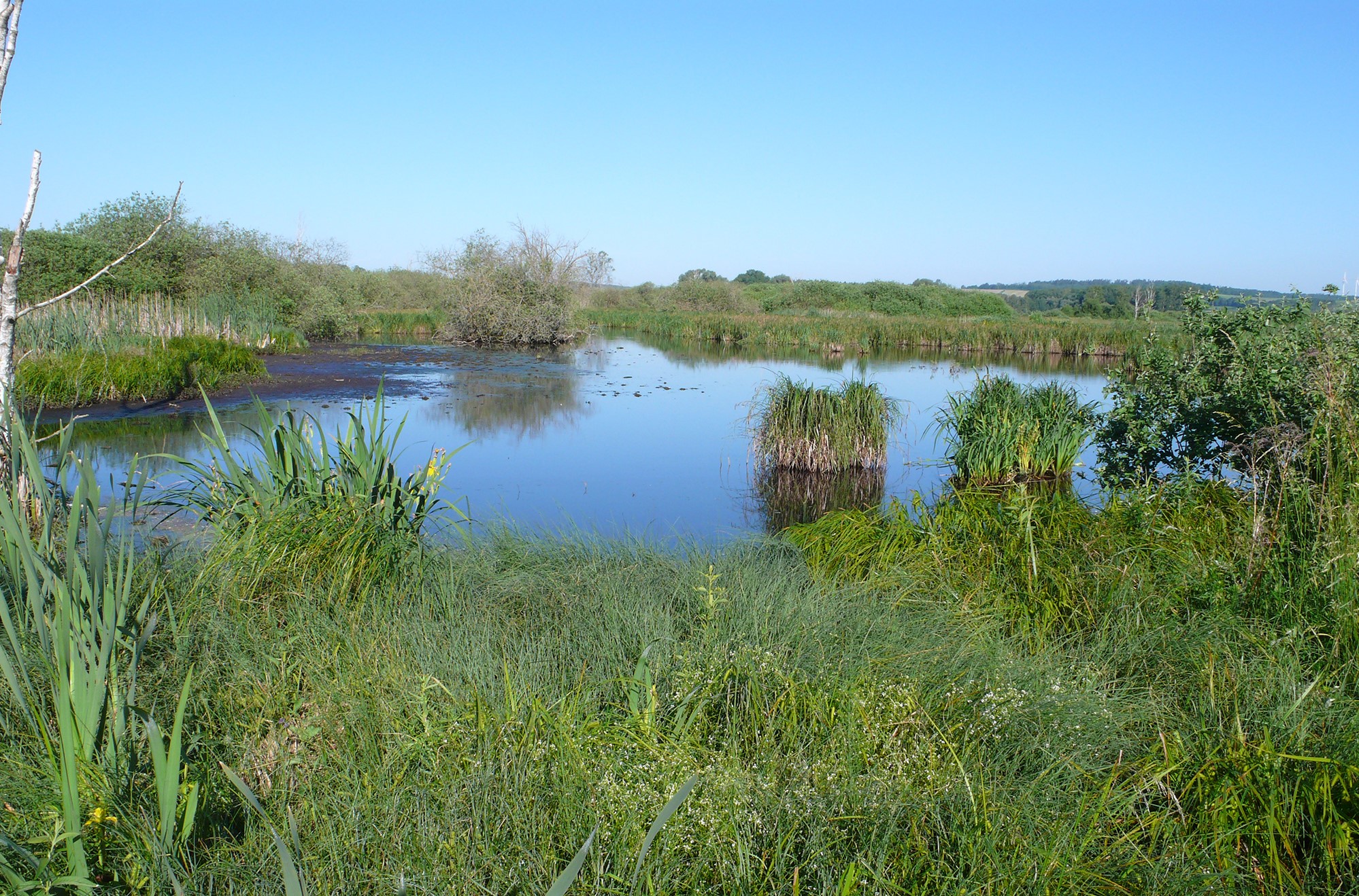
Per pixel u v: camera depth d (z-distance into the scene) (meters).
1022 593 4.96
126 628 3.17
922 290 60.44
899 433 13.56
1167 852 2.71
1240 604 4.52
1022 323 36.91
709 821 2.63
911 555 5.70
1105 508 6.43
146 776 2.69
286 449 5.34
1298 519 4.70
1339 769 2.96
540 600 4.60
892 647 3.88
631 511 8.86
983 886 2.44
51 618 2.94
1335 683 3.78
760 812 2.73
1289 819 2.84
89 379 13.91
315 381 18.55
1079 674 3.83
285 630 4.00
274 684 3.49
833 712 3.25
